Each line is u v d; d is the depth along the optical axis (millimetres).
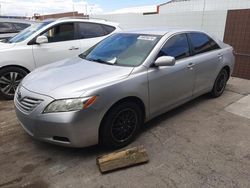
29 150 3586
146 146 3643
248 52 7051
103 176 3035
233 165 3217
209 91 5301
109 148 3527
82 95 3080
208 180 2947
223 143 3729
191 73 4488
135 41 4230
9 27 9852
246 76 7242
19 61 5621
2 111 4996
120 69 3639
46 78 3557
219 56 5230
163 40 4090
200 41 4891
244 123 4363
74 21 6469
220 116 4637
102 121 3305
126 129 3592
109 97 3244
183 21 9141
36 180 2990
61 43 6207
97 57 4250
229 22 7305
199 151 3520
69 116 3023
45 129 3146
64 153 3498
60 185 2904
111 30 7039
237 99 5516
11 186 2898
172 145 3666
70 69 3811
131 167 3176
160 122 4379
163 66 3926
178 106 4609
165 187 2846
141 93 3633
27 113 3254
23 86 3564
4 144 3744
